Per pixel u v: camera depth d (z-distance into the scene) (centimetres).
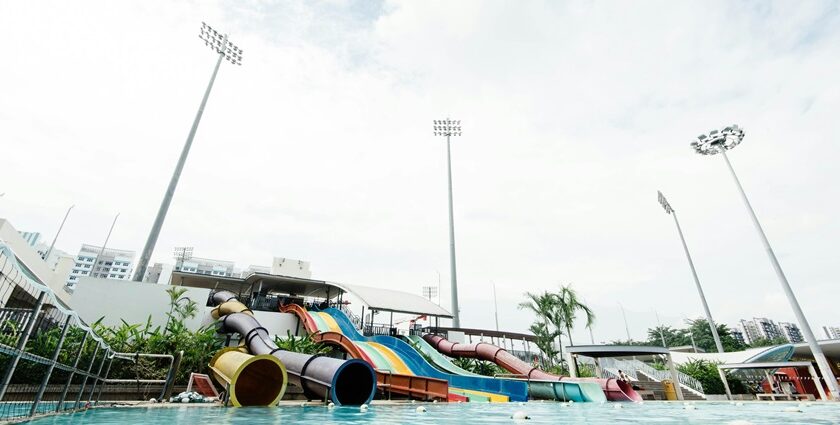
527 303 3072
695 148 3288
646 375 2731
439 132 5294
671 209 4372
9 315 987
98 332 1451
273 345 1508
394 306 2728
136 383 1403
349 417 790
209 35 3747
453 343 2767
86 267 14462
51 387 1117
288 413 838
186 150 3069
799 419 842
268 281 3173
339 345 2077
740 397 2500
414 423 713
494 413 985
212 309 2352
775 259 2527
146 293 2172
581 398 1620
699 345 7850
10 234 1762
